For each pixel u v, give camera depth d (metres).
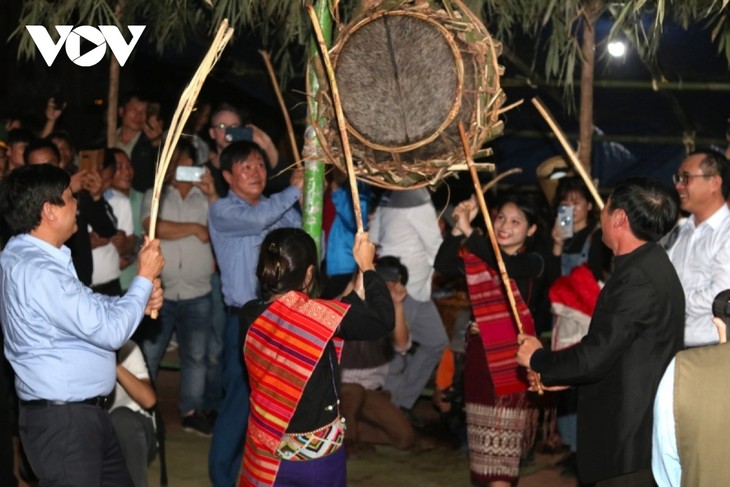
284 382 3.70
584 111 6.55
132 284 3.99
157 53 7.57
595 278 5.90
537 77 7.45
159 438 5.00
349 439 6.48
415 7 3.84
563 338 5.77
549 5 5.61
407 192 6.69
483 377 5.05
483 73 3.82
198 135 7.86
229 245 5.39
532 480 6.06
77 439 3.89
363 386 6.57
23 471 5.34
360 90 3.91
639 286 3.77
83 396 3.91
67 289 3.84
